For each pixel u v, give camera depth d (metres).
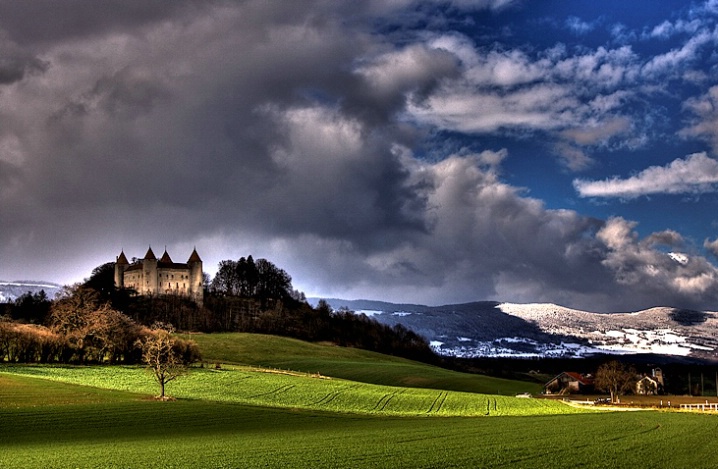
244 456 54.56
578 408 118.81
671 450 57.34
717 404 126.12
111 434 71.12
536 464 50.12
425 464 50.31
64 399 94.44
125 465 50.44
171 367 106.69
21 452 57.75
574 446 59.91
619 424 81.12
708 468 48.28
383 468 48.62
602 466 49.22
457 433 71.00
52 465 50.66
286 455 54.97
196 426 78.31
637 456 54.00
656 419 88.94
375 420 88.25
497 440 64.44
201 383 125.75
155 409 90.62
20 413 82.62
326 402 113.38
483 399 125.62
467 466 49.41
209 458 53.62
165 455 55.41
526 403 123.69
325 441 64.25
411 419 90.94
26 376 115.44
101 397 98.50
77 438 68.00
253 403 106.56
